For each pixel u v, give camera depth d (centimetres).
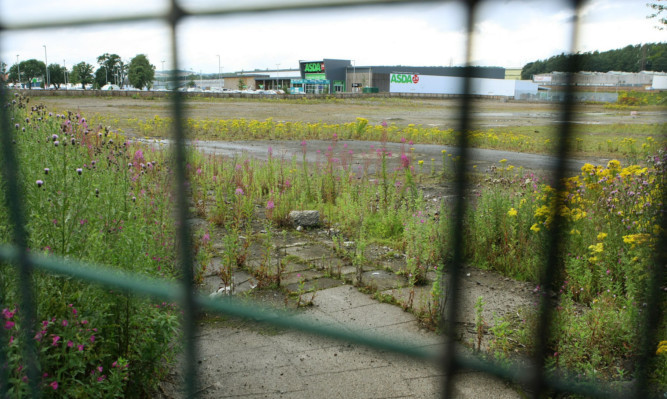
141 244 300
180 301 102
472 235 513
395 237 600
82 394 217
